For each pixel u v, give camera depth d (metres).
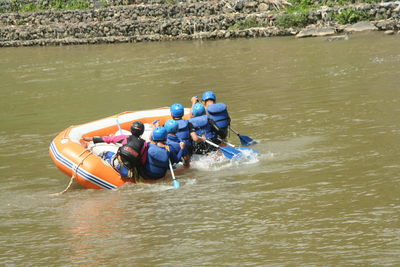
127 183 14.75
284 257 9.83
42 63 44.47
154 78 33.25
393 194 12.22
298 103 22.69
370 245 10.01
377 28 45.09
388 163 14.26
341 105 21.47
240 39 48.84
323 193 12.67
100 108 25.83
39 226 12.19
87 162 14.75
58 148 15.58
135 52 46.75
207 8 54.00
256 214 11.83
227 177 14.60
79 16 58.31
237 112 22.16
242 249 10.26
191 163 16.16
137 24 54.88
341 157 15.16
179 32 53.16
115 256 10.34
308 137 17.48
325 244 10.20
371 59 32.34
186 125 15.88
